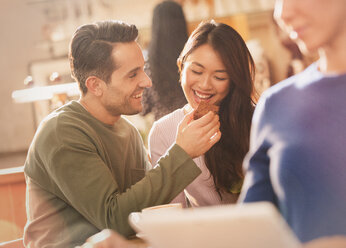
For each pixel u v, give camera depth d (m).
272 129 0.93
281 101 0.93
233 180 1.68
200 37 1.58
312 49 0.88
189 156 1.42
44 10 5.22
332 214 0.83
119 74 1.55
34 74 5.25
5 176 2.17
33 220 1.56
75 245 1.48
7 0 5.26
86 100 1.60
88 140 1.49
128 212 1.37
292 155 0.88
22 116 5.43
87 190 1.41
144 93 2.47
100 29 1.57
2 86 5.41
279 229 0.63
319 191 0.85
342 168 0.83
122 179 1.63
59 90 2.95
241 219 0.63
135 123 3.64
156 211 1.24
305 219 0.86
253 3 4.57
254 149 0.99
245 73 1.60
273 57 4.49
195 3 4.51
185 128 1.45
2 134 5.45
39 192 1.55
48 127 1.50
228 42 1.56
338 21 0.84
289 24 0.88
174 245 0.72
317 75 0.89
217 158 1.65
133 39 1.59
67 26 5.16
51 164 1.44
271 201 0.98
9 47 5.27
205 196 1.70
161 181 1.39
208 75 1.58
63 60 5.19
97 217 1.39
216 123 1.48
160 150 1.77
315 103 0.87
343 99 0.85
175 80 2.42
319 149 0.85
